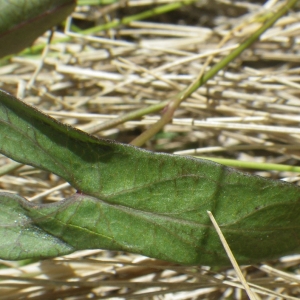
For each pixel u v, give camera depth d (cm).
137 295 28
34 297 29
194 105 34
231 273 30
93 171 25
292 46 39
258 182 25
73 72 36
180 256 26
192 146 36
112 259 30
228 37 36
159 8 40
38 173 34
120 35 44
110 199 25
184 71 38
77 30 40
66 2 30
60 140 25
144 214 26
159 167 25
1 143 25
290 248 26
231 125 32
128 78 36
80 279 30
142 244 26
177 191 25
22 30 30
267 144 34
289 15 39
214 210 26
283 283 28
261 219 26
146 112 31
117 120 30
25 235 25
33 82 36
